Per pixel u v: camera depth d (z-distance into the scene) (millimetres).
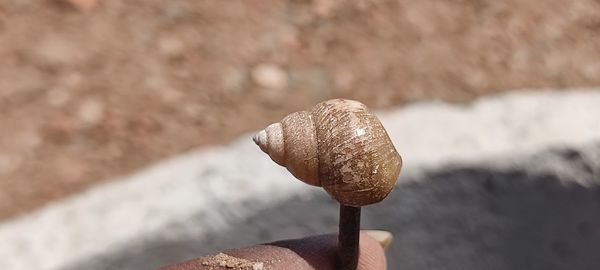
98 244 232
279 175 238
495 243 250
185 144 280
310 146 105
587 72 299
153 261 237
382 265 118
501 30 311
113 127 286
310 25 316
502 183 242
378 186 103
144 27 317
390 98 288
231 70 303
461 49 304
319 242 114
